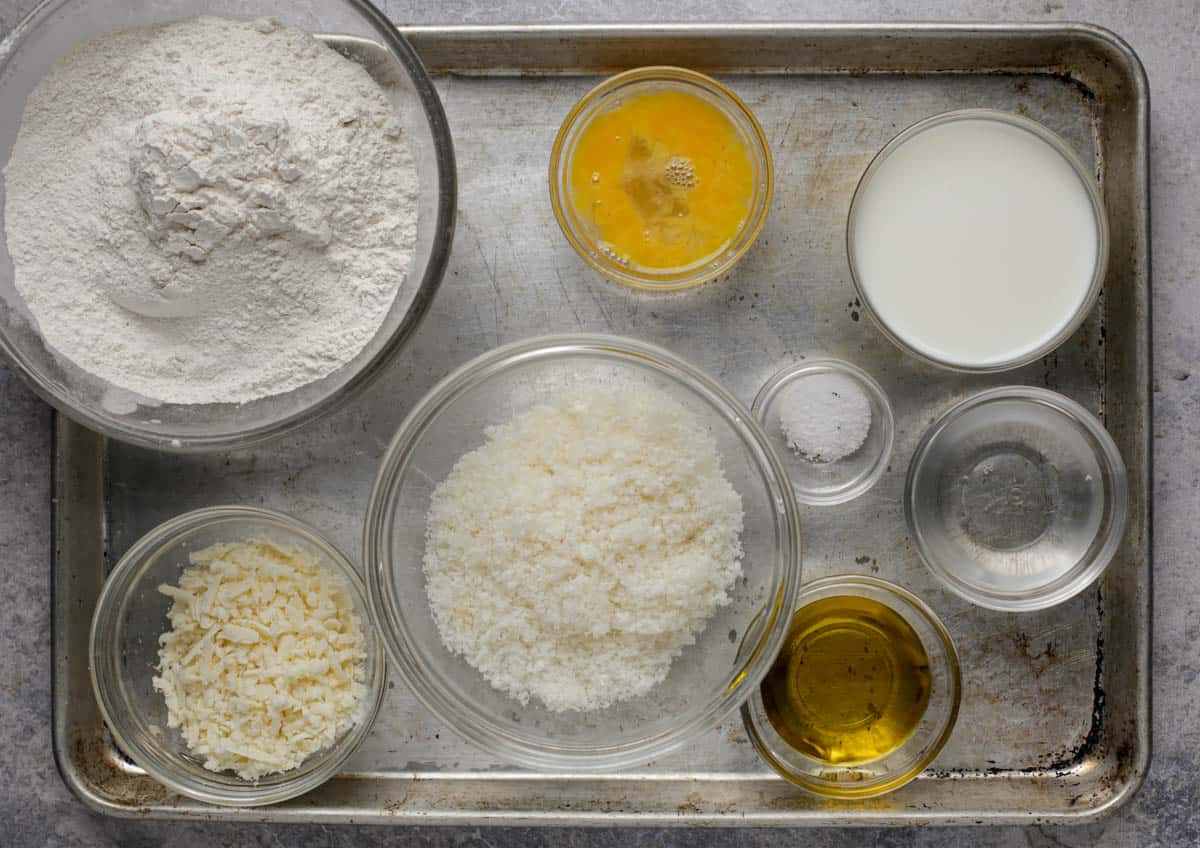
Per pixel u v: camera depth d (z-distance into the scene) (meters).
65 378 1.06
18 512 1.20
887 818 1.11
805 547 1.16
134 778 1.16
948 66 1.14
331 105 1.04
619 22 1.10
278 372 1.06
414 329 1.03
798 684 1.16
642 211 1.12
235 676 1.11
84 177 1.03
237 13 1.06
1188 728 1.20
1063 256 1.11
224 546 1.13
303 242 1.02
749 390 1.16
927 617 1.11
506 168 1.15
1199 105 1.19
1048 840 1.20
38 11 1.02
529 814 1.11
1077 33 1.09
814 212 1.15
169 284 1.01
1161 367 1.21
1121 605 1.14
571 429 1.11
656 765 1.15
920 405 1.16
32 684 1.20
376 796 1.13
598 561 1.07
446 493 1.14
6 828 1.20
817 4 1.17
